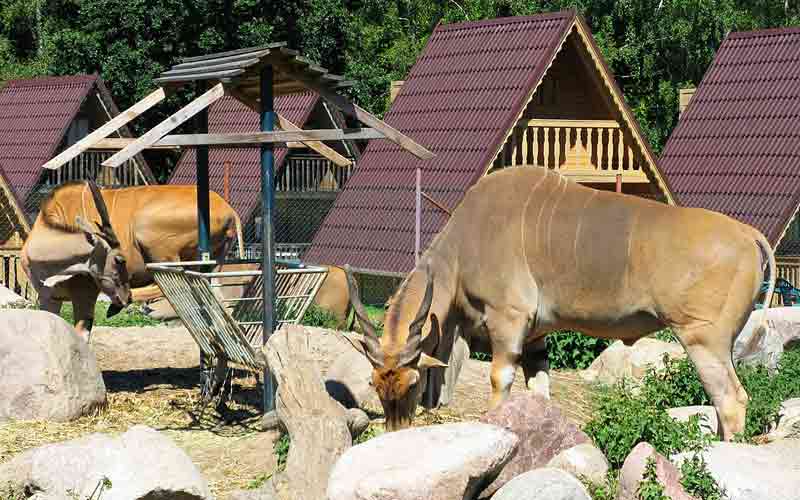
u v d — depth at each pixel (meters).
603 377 12.34
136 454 6.79
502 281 8.66
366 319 7.93
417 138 22.61
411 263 20.69
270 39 31.84
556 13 22.22
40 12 40.47
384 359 7.79
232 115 27.52
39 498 6.66
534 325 8.79
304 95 26.56
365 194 22.66
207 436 9.25
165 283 9.91
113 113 29.02
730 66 26.67
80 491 6.64
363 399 10.16
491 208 8.77
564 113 23.69
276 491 7.62
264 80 9.31
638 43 36.78
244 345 9.16
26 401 9.36
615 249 8.37
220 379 10.11
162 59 32.28
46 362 9.44
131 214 11.51
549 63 21.67
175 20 31.39
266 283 9.34
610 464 7.77
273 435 8.61
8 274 20.88
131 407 10.19
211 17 31.52
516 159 22.92
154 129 8.95
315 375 8.33
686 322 8.25
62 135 27.86
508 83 21.89
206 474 8.17
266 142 9.29
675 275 8.20
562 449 7.38
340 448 7.76
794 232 25.14
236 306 10.34
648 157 22.91
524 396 7.43
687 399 10.71
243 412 10.12
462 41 23.78
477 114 21.89
